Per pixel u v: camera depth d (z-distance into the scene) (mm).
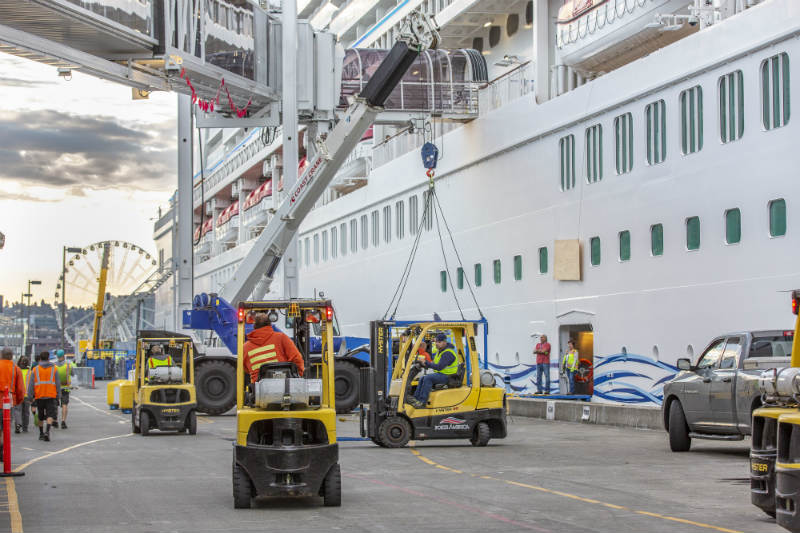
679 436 17750
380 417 19281
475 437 19312
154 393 23906
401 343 21438
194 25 30375
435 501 11922
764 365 15570
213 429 25656
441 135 37938
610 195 27406
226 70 32406
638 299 26062
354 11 50938
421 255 39750
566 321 29547
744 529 9664
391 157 43969
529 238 31750
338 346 31656
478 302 35250
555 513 10875
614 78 27078
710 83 23234
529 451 18391
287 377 11820
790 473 8000
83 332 119875
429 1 40750
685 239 24125
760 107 21609
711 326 23094
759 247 21547
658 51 25141
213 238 81312
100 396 50812
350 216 47531
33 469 15984
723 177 22766
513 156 32906
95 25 25953
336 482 11438
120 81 30156
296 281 34969
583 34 29359
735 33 22250
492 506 11461
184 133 37000
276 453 11250
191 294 36500
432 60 36219
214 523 10336
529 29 36969
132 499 12289
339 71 36844
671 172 24703
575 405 26766
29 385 22578
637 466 15656
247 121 36344
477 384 19391
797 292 9156
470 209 35875
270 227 33875
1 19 25016
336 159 33125
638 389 26000
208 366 30219
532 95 31594
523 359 32031
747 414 15633
